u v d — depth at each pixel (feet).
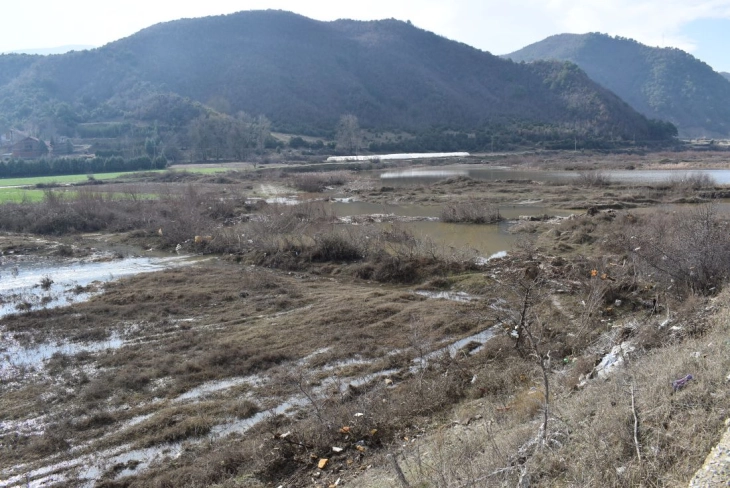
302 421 30.07
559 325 43.62
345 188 173.68
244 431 30.14
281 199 149.07
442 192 154.81
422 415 30.35
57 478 26.48
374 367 38.06
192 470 26.04
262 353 40.70
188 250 84.99
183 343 43.75
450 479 19.21
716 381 19.33
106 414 32.32
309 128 386.11
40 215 105.19
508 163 279.28
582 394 24.91
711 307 34.47
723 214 75.61
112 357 41.11
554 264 60.95
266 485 24.79
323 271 68.59
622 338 35.91
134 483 25.61
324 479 24.75
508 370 34.65
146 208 112.68
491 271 62.13
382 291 58.18
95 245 91.50
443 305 51.90
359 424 28.73
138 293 58.54
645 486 15.33
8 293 61.46
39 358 41.88
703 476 14.32
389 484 21.20
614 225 80.23
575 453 18.39
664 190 136.46
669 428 17.57
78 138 308.19
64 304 56.59
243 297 57.11
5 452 28.91
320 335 44.96
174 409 32.53
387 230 83.51
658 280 48.14
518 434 21.80
